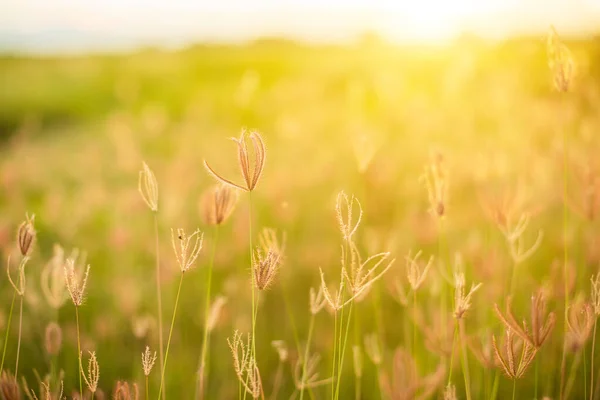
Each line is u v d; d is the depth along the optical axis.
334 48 16.06
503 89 4.95
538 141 3.96
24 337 2.79
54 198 4.29
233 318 2.99
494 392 1.72
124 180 5.36
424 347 2.47
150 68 17.08
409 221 3.51
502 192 1.98
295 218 3.96
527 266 2.74
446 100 5.86
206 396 2.50
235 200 1.59
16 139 8.04
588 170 2.05
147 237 3.79
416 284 1.58
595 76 3.38
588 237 2.48
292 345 2.99
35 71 17.45
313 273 3.59
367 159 2.01
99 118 11.72
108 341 2.92
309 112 8.00
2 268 3.17
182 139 6.80
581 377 2.29
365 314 2.95
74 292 1.35
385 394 1.96
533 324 1.30
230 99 12.26
